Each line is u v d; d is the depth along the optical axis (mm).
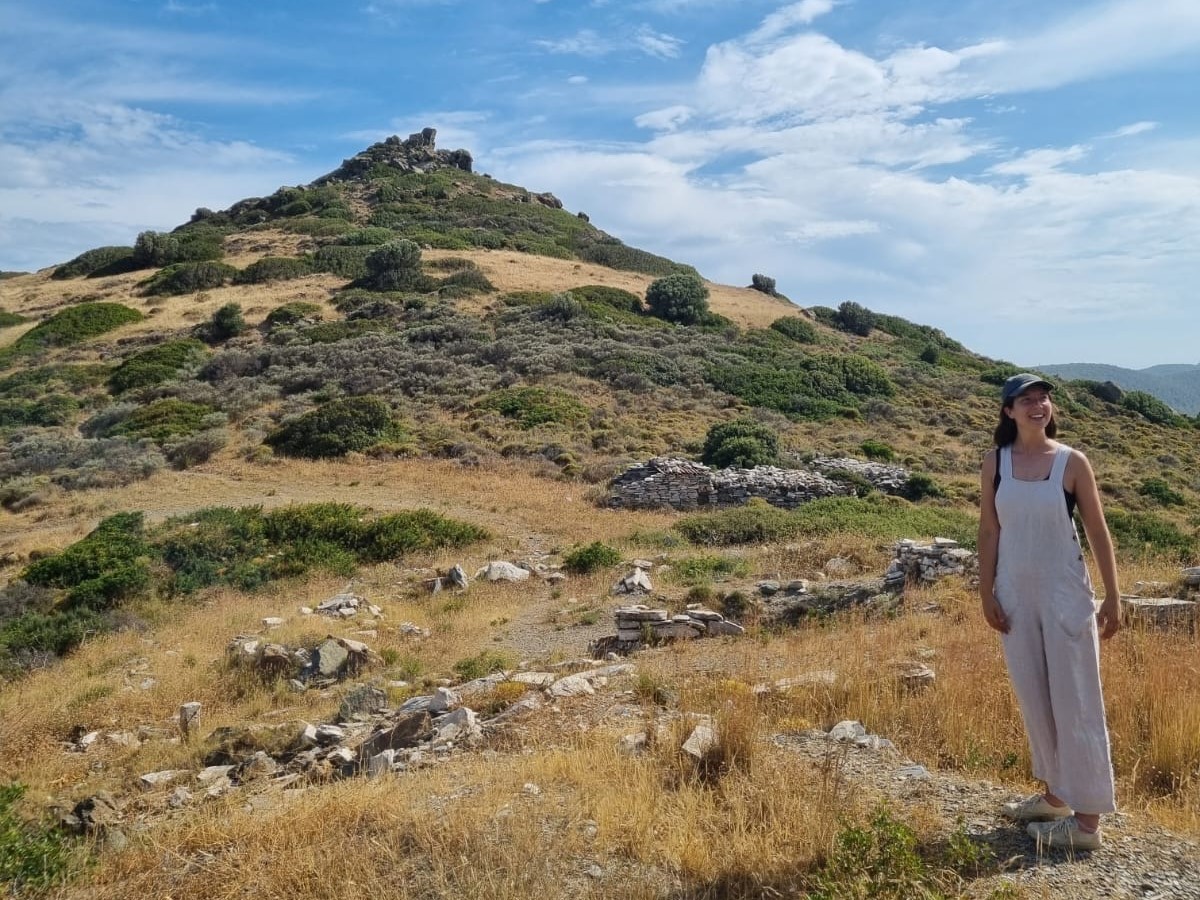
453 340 42906
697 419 34562
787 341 51312
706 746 4715
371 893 3529
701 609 11172
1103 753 3330
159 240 62625
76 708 9789
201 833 4602
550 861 3654
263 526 19547
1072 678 3354
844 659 6992
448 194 85312
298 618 13383
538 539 20188
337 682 10328
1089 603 3385
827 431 35156
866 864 3172
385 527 19359
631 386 37844
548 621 12508
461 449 28984
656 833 3883
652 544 18172
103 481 26547
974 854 3215
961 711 5168
